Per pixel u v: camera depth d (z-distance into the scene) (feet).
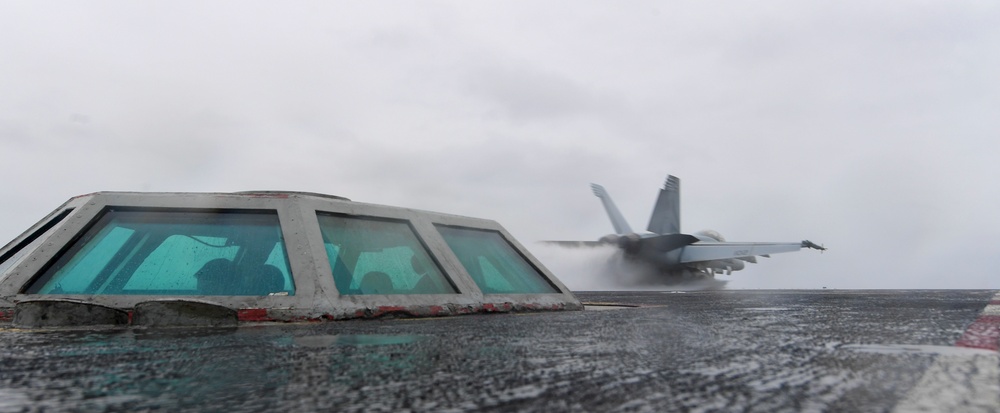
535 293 23.93
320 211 20.27
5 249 21.80
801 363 8.25
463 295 20.48
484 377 7.14
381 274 19.83
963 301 30.66
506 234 26.96
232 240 19.17
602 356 9.00
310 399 5.91
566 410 5.42
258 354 9.25
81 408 5.55
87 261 18.38
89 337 11.96
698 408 5.49
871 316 18.44
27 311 14.67
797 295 48.14
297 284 17.42
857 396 5.99
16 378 7.20
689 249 147.23
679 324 15.02
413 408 5.51
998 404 5.57
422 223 23.00
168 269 18.15
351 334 12.48
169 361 8.54
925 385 6.58
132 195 20.33
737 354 9.21
